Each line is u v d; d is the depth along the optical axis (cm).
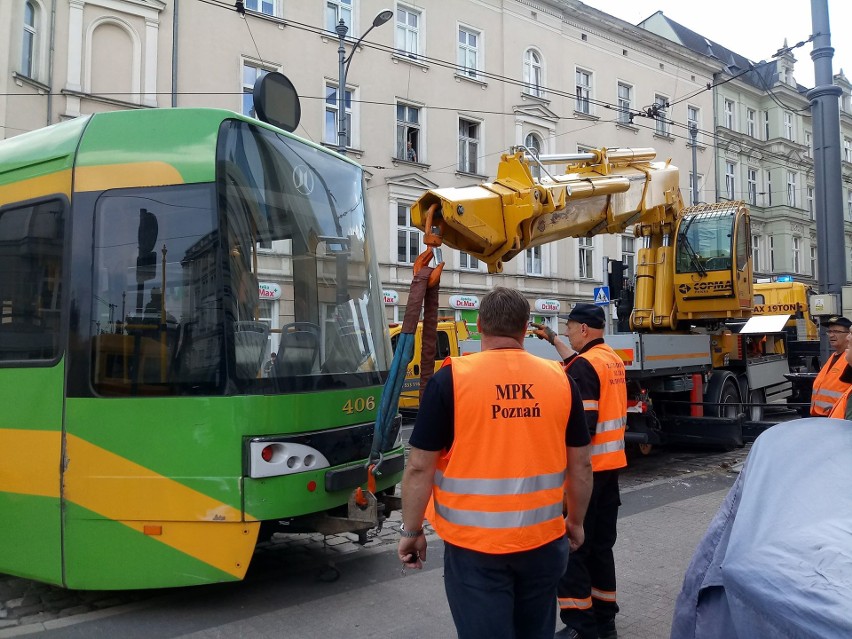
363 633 417
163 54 1842
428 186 2377
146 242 455
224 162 463
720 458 1048
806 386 1205
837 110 1088
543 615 272
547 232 702
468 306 2430
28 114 1612
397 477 546
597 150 785
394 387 342
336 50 2172
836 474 223
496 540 255
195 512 429
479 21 2520
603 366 405
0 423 470
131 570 432
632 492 802
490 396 262
